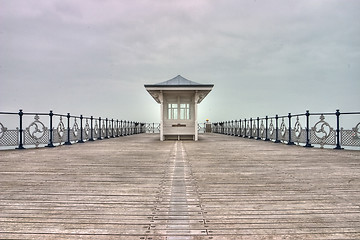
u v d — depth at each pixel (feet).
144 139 60.03
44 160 24.48
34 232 8.73
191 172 18.62
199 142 48.91
